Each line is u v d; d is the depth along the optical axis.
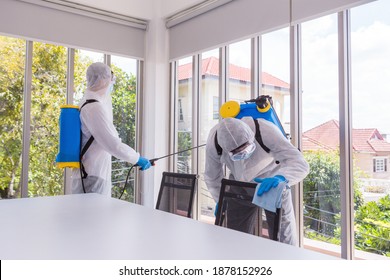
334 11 2.07
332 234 2.26
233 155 1.81
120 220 1.38
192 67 3.34
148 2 3.47
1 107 2.80
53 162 3.03
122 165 3.46
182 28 3.34
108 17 3.25
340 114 2.17
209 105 3.20
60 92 3.08
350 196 2.15
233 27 2.78
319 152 2.34
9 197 2.82
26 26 2.81
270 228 1.47
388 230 2.01
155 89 3.47
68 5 3.00
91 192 2.16
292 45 2.40
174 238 1.13
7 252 0.98
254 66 2.71
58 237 1.13
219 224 1.64
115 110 3.44
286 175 1.71
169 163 3.55
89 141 2.12
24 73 2.89
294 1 2.31
